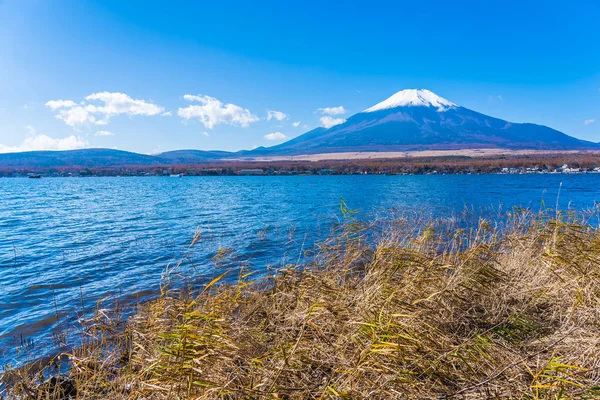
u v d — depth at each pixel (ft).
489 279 18.31
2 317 28.66
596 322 14.17
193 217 92.27
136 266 44.37
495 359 12.34
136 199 146.92
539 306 17.21
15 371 16.61
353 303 16.22
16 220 89.76
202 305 17.31
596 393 9.72
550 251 19.17
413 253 18.34
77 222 85.97
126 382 13.02
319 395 11.09
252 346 14.10
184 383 11.09
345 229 26.25
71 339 22.75
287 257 42.55
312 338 14.20
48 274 41.88
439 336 13.37
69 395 13.71
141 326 17.04
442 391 11.12
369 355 11.62
